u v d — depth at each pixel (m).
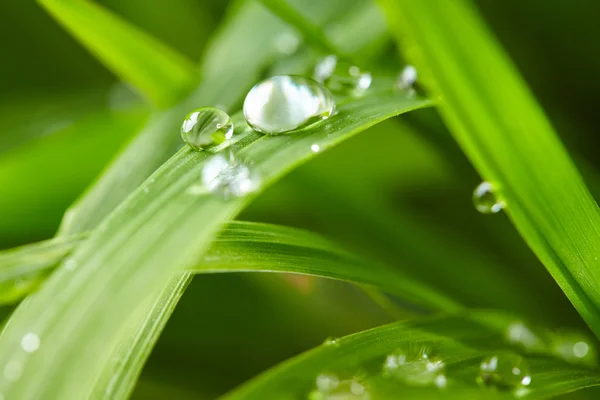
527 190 0.12
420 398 0.11
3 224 0.14
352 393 0.11
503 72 0.12
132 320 0.10
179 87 0.14
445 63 0.12
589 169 0.14
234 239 0.11
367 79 0.13
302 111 0.11
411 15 0.12
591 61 0.16
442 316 0.12
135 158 0.13
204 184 0.11
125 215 0.11
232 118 0.12
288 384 0.11
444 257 0.14
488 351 0.11
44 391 0.10
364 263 0.12
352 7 0.14
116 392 0.11
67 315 0.11
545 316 0.14
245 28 0.14
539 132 0.12
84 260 0.11
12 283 0.11
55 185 0.14
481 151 0.12
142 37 0.14
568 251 0.12
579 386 0.11
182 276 0.11
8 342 0.11
